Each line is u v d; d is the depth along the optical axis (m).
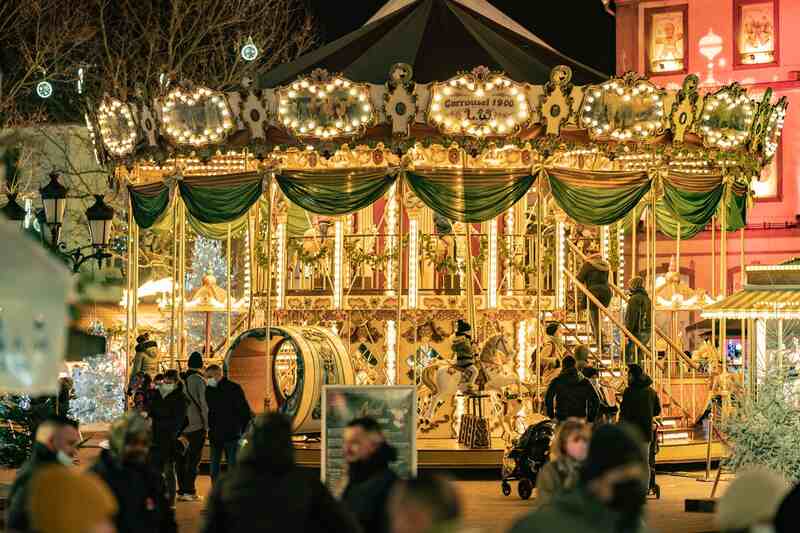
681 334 38.94
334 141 22.47
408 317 25.05
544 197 25.61
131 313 25.55
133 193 24.66
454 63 23.92
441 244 25.58
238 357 23.84
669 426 25.42
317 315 25.61
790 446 17.83
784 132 39.19
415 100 22.09
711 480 22.52
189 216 28.05
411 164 22.61
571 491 7.03
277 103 22.39
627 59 40.69
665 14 40.34
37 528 5.57
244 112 22.62
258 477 8.24
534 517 6.89
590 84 23.09
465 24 25.14
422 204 25.00
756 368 19.98
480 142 22.34
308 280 26.67
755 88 39.34
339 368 23.02
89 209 20.89
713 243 25.91
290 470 8.30
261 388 24.05
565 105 22.27
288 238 26.36
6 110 38.59
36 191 41.66
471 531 5.84
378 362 25.36
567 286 26.92
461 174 22.64
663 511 18.42
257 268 27.56
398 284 22.39
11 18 40.53
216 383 19.45
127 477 9.66
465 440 22.55
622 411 18.83
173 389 18.50
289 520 8.16
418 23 25.20
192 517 17.75
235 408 19.17
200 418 19.81
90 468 9.70
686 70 40.12
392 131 22.28
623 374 25.14
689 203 24.22
